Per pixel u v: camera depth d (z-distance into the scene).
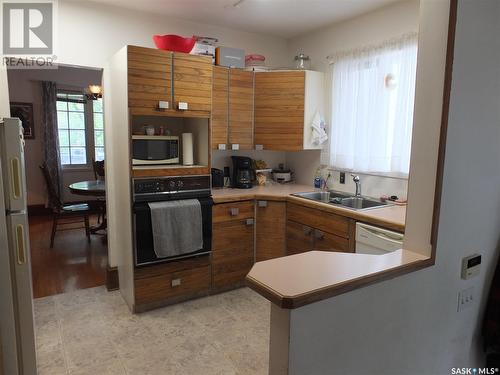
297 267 1.16
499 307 1.60
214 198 3.04
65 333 2.52
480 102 1.39
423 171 1.33
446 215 1.35
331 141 3.54
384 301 1.20
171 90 2.74
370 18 3.11
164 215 2.74
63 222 5.52
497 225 1.61
